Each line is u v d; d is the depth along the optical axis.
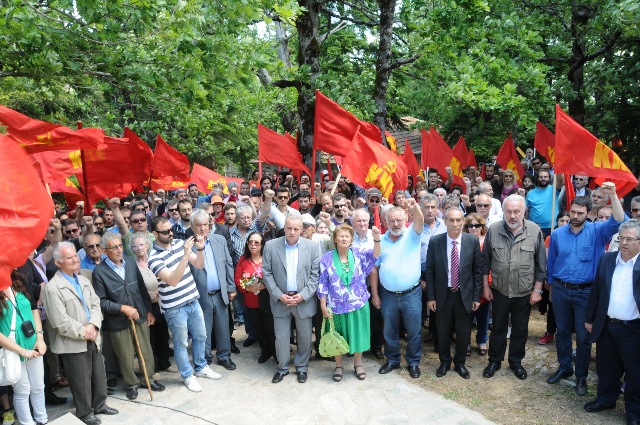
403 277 5.88
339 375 5.93
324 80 11.48
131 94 9.31
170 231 5.76
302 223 5.92
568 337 5.68
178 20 6.84
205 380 6.02
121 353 5.50
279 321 5.90
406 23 12.18
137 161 8.10
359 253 5.88
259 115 18.33
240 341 7.38
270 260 5.88
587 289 5.41
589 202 5.51
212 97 8.57
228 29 7.34
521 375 5.87
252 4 7.40
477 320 6.52
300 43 11.71
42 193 3.77
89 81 8.89
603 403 5.11
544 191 8.41
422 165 11.16
